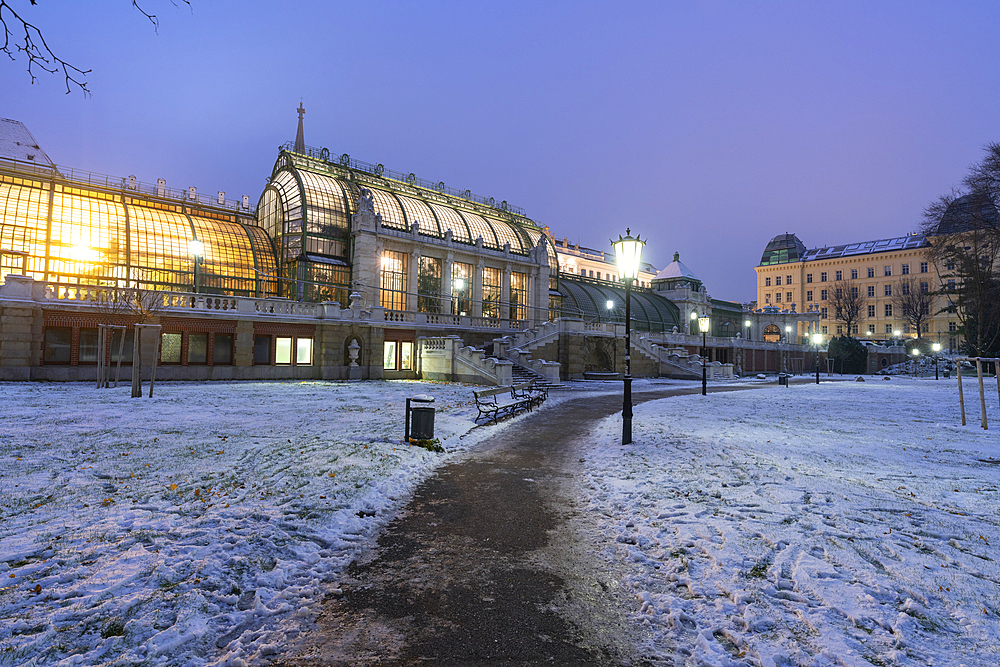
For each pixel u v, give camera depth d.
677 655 4.16
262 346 31.14
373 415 16.45
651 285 75.12
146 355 27.33
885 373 72.31
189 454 10.02
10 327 23.78
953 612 4.41
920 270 96.50
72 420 13.25
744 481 8.88
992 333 44.78
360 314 34.50
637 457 11.27
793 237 117.12
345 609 4.89
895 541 6.07
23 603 4.39
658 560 5.94
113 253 32.91
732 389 35.88
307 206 38.16
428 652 4.23
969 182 39.38
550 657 4.17
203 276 35.72
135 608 4.46
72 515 6.53
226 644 4.19
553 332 40.34
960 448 12.03
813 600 4.74
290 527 6.55
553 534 6.96
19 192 32.09
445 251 43.41
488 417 17.55
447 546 6.52
